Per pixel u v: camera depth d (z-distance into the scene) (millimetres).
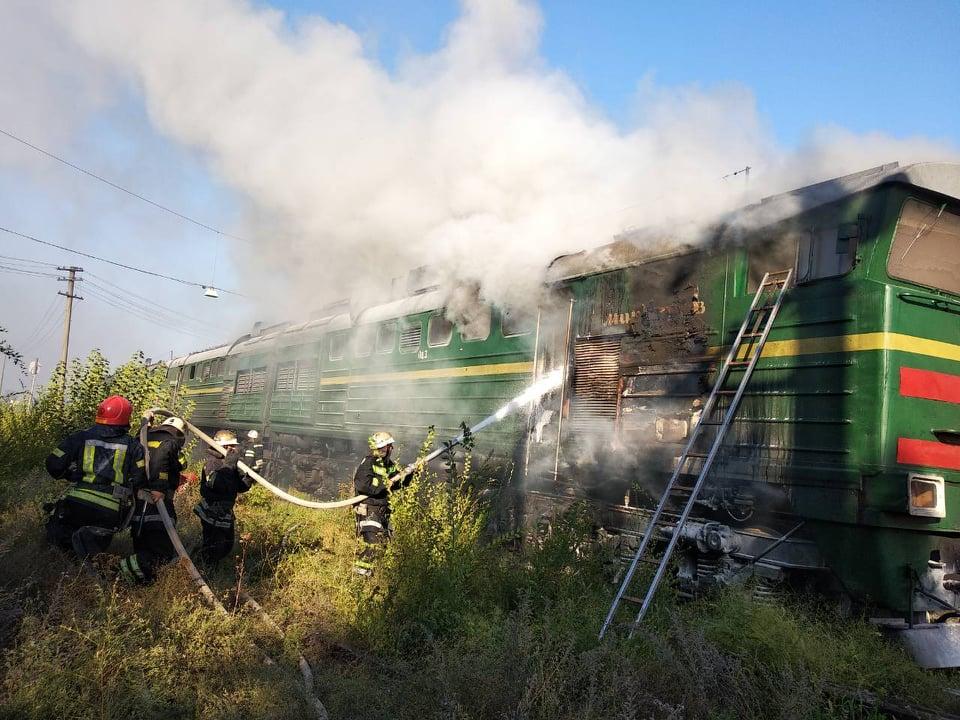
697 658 3932
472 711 3496
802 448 5270
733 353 5727
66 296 38625
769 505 5535
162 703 3428
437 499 5883
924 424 5020
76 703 3262
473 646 4113
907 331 5020
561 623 4410
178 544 5105
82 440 5344
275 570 5910
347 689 3736
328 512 8406
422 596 4875
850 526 4977
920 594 5000
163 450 5363
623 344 6914
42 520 5973
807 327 5395
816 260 5504
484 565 5461
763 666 4160
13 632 3922
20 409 9609
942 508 4895
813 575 5348
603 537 6145
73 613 3891
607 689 3613
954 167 5352
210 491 6035
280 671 3834
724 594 5008
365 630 4637
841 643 4609
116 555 5270
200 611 4316
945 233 5414
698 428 5625
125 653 3705
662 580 5352
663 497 5445
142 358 9891
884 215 5148
